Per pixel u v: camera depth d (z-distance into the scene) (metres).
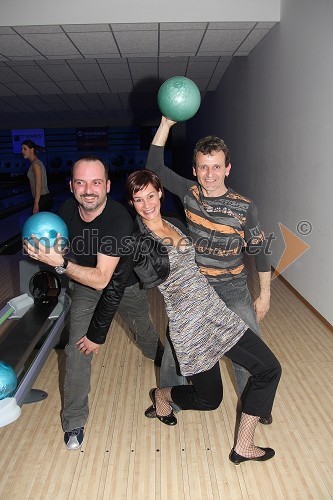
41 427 1.90
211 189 1.63
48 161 14.70
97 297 1.73
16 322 2.23
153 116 13.28
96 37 4.44
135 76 7.19
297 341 2.72
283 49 3.87
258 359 1.51
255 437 1.82
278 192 4.15
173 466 1.66
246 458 1.63
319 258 3.10
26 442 1.81
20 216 8.91
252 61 5.07
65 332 2.57
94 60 6.12
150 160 1.86
